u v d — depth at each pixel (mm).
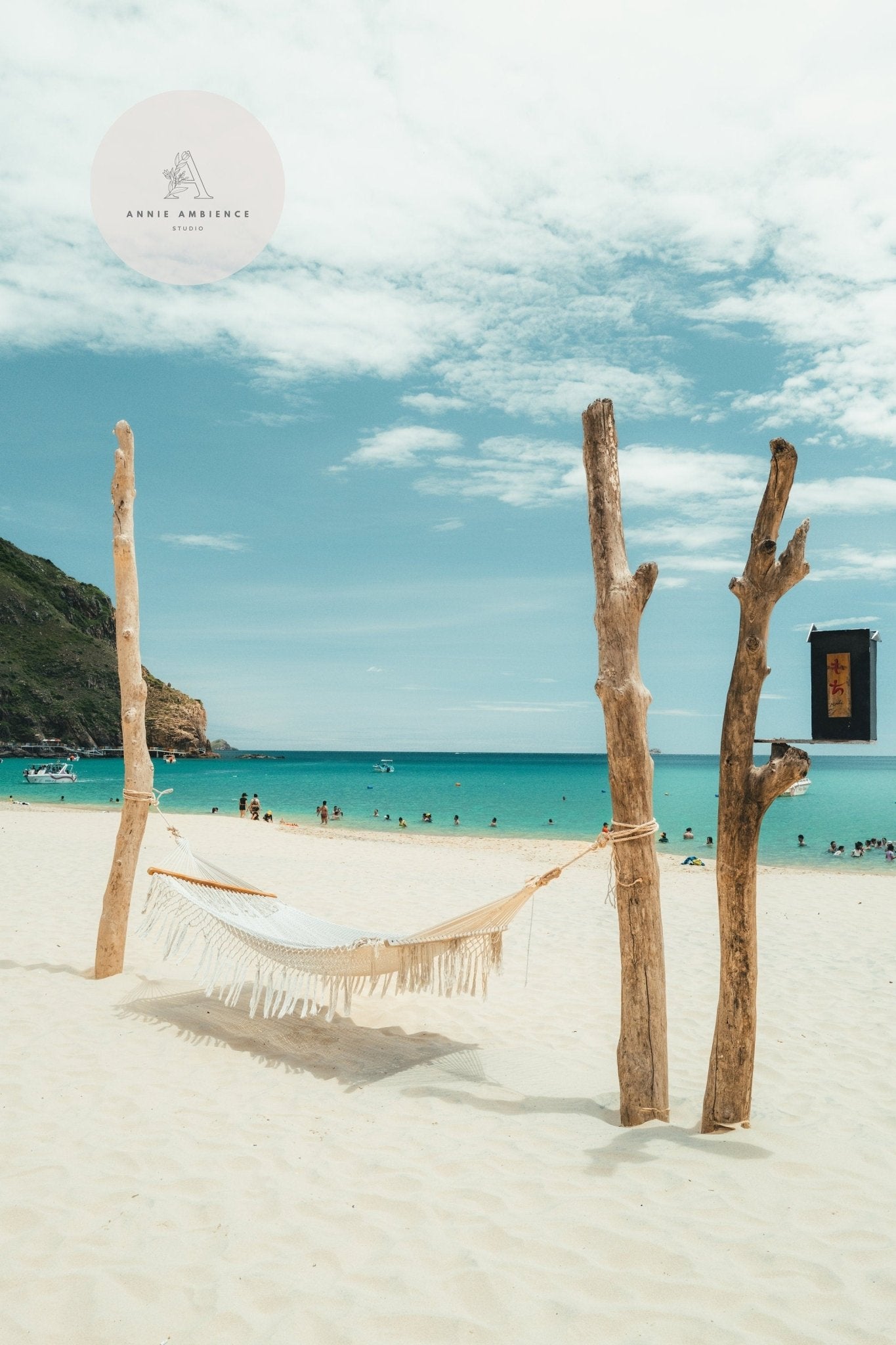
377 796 47094
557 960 8062
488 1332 2684
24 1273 3020
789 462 3846
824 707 4523
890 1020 6266
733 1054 4066
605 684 4340
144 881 11758
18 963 7078
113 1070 4957
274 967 5652
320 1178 3707
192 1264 3070
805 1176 3576
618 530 4484
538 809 38031
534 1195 3512
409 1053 5461
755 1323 2684
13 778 60906
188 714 132875
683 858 19141
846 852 20766
